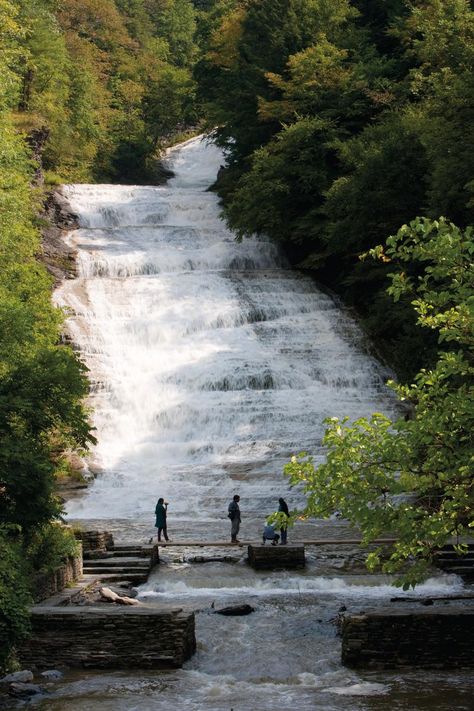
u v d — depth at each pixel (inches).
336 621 1013.8
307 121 2832.2
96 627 910.4
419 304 763.4
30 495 1061.1
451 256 726.5
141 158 4712.1
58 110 3818.9
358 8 3393.2
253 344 2389.3
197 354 2315.5
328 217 2755.9
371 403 2142.0
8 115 2500.0
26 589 922.7
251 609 1058.1
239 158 3484.3
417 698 800.3
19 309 1211.9
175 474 1840.6
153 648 906.1
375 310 2406.5
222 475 1825.8
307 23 3179.1
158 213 3282.5
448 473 719.1
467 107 1937.7
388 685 840.3
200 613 1048.2
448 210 1953.7
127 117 4825.3
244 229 2891.2
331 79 2967.5
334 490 742.5
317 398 2148.1
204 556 1305.4
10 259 1941.4
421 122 2327.8
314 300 2642.7
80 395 1143.0
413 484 752.3
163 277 2672.2
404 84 2775.6
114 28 5447.8
